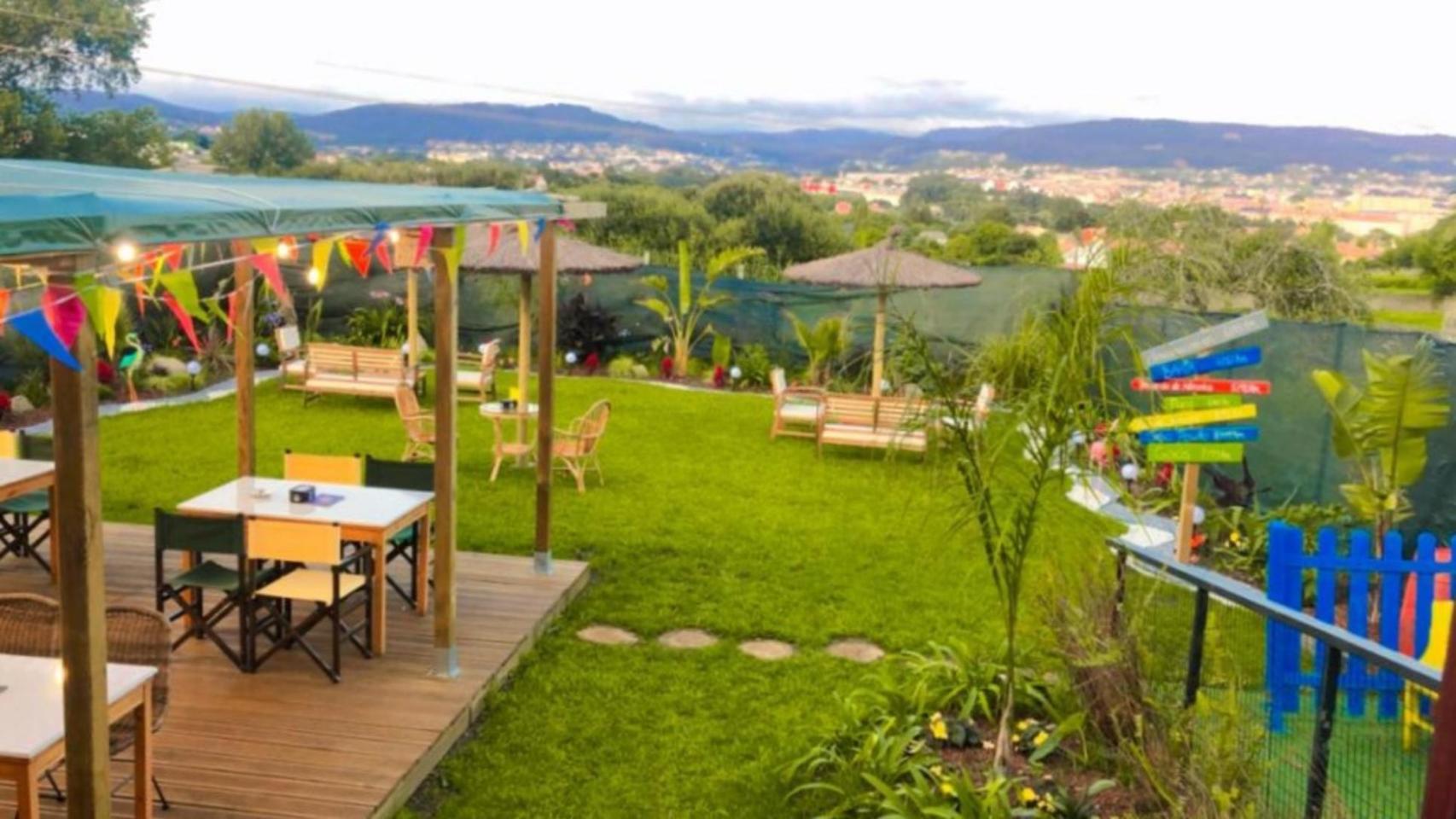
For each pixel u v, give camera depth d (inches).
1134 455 429.1
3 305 140.5
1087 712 221.9
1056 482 281.1
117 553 352.5
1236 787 176.1
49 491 324.2
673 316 795.4
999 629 321.4
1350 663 250.2
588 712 261.6
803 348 794.2
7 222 111.2
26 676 178.7
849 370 744.3
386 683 260.7
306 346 620.4
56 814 196.9
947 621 327.3
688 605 334.3
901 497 474.0
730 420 625.9
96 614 142.2
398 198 235.8
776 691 275.4
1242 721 193.3
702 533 408.8
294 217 169.5
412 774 221.0
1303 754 206.4
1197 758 183.0
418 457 501.0
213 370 676.1
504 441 546.3
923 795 196.9
